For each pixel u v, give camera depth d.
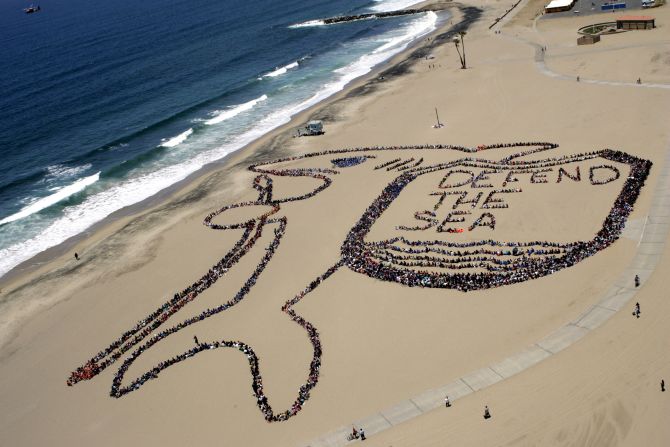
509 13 180.12
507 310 55.88
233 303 65.00
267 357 55.91
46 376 59.03
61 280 76.12
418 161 92.50
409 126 108.06
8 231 90.44
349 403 48.88
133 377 56.50
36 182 106.69
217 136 119.38
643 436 41.19
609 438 41.50
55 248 85.00
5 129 135.12
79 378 57.56
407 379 50.19
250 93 143.88
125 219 90.56
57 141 125.00
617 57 119.44
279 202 87.19
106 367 58.59
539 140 91.69
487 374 48.88
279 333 58.88
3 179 108.50
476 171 85.31
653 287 54.97
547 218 70.00
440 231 71.00
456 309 57.38
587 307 54.19
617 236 63.47
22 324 68.31
